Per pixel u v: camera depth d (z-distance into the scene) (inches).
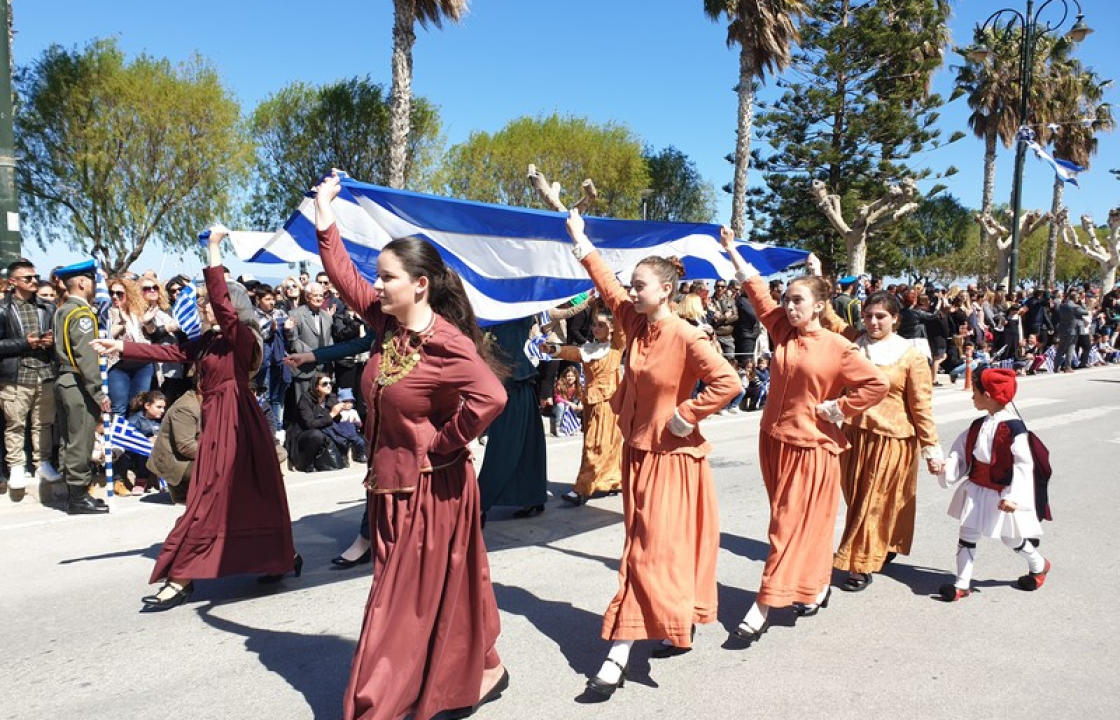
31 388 258.5
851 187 1182.9
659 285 139.2
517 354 233.3
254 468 174.9
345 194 187.8
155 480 281.9
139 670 144.6
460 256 206.5
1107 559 213.2
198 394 242.8
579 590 186.2
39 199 898.7
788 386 160.1
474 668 121.3
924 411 181.8
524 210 215.0
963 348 660.1
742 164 860.6
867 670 146.5
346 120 1063.0
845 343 157.6
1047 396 550.3
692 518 141.4
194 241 960.9
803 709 132.0
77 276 244.1
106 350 170.6
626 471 144.6
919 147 1160.2
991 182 1355.8
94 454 276.7
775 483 163.8
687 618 136.6
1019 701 135.6
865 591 188.1
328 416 323.0
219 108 932.6
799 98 1161.4
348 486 291.3
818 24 1168.2
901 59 1130.0
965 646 157.6
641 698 134.9
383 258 115.0
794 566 156.5
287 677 142.2
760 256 285.4
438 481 117.2
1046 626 168.1
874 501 184.9
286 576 195.8
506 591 185.0
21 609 172.7
